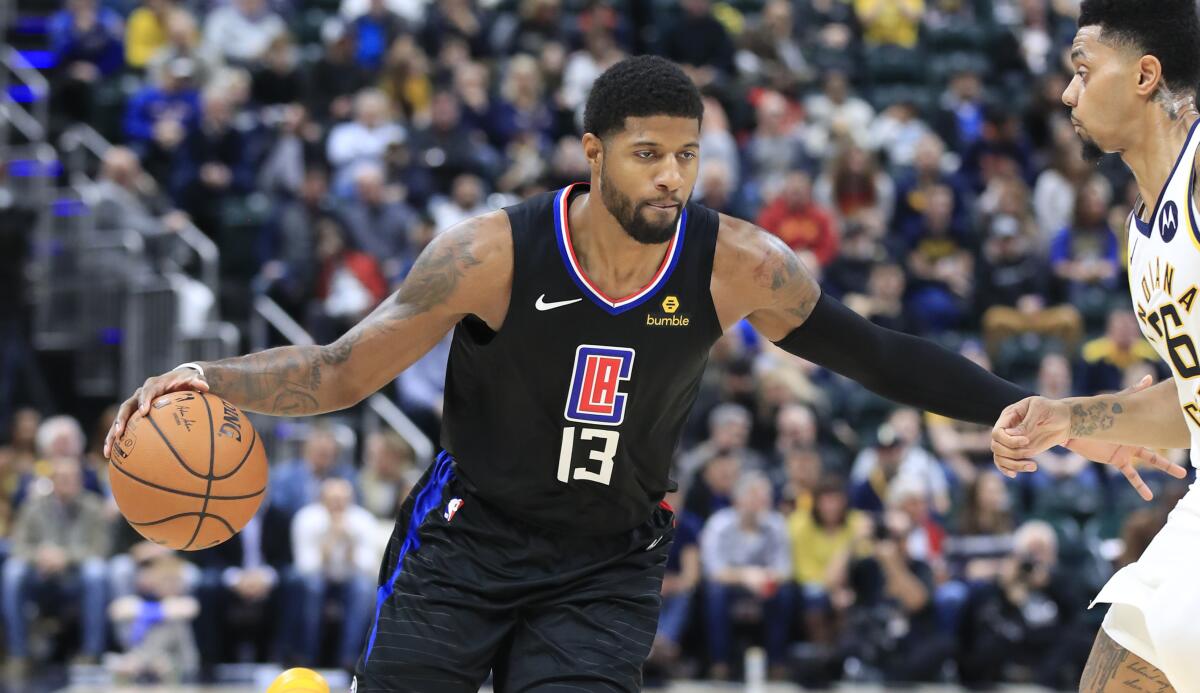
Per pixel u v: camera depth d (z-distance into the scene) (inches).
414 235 1076.5
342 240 1074.1
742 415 909.2
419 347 331.9
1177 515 326.0
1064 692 842.2
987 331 1104.8
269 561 862.5
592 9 1306.6
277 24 1278.3
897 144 1288.1
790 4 1423.5
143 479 324.8
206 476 326.6
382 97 1165.7
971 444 979.3
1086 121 323.6
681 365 330.0
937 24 1451.8
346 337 331.6
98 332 1074.7
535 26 1306.6
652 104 305.6
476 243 324.8
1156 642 314.3
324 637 840.9
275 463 991.6
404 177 1139.9
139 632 823.1
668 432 336.8
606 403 325.4
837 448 977.5
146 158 1177.4
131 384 1054.4
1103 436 348.5
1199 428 320.8
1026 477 960.3
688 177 311.0
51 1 1334.9
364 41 1250.0
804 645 853.2
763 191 1165.1
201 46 1241.4
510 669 335.3
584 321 323.3
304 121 1144.8
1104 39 319.0
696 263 327.3
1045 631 850.8
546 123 1220.5
